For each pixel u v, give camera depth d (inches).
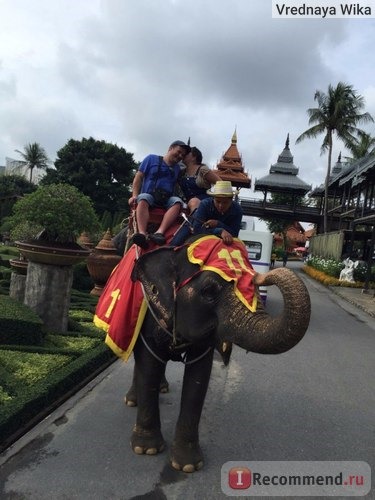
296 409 210.4
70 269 285.4
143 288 141.9
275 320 102.3
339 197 1713.8
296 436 180.2
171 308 130.9
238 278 116.3
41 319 266.2
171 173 175.5
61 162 1596.9
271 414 201.8
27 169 2598.4
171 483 140.4
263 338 102.2
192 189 180.9
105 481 139.3
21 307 267.7
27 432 166.9
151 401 154.3
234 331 109.1
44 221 272.2
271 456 162.1
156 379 153.4
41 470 143.3
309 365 291.9
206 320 119.6
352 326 475.2
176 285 129.0
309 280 1106.1
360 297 746.2
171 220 158.1
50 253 268.2
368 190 1085.8
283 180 1803.6
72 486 135.8
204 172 179.8
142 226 161.8
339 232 1122.7
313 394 234.4
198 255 128.3
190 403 146.0
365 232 1104.8
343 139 1496.1
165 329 137.0
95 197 1550.2
